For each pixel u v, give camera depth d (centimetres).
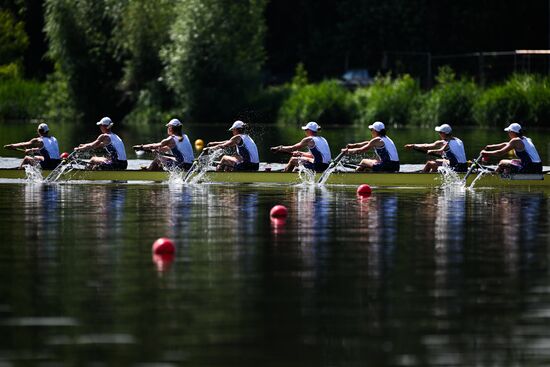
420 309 3356
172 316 3262
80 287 3641
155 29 16912
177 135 7381
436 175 7206
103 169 7412
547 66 18688
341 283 3716
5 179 7412
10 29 19338
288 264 4053
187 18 16325
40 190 6712
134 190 6750
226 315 3281
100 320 3216
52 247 4400
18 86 17650
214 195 6462
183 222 5169
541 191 6844
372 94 15775
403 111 15412
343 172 7225
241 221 5219
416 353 2912
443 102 14862
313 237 4700
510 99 14150
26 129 14162
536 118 13938
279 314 3294
